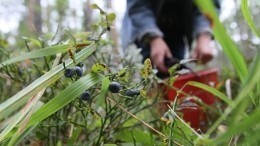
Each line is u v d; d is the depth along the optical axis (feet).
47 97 1.29
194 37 3.21
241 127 0.54
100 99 0.99
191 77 2.10
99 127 1.36
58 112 1.16
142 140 1.21
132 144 1.21
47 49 1.01
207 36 3.08
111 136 1.24
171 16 3.50
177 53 3.70
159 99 1.46
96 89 1.15
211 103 1.99
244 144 0.80
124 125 1.47
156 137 1.35
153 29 3.00
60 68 0.98
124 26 3.76
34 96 0.95
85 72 1.34
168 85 1.35
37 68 1.34
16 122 0.90
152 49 2.87
